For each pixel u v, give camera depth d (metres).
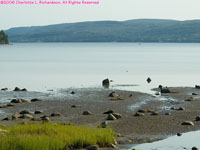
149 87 105.81
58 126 47.50
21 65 189.38
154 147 44.53
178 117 62.00
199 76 136.75
